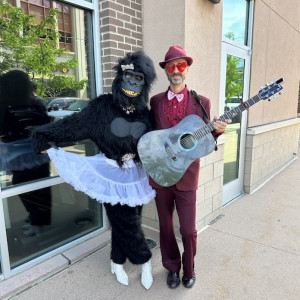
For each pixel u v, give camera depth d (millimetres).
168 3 2664
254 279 2291
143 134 1965
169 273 2248
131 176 2020
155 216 3129
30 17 2314
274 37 4746
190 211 2037
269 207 3830
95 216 3053
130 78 1812
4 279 2234
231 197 4164
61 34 2535
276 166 5570
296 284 2229
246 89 4156
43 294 2119
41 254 2520
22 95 2316
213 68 3066
